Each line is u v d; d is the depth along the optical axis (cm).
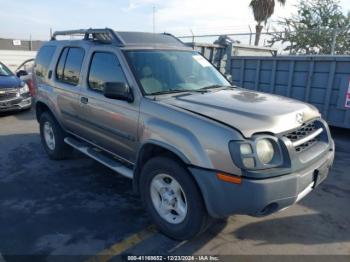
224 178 281
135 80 372
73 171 534
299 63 793
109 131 415
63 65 521
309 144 338
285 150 290
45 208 409
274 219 385
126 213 397
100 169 542
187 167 305
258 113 309
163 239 344
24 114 1016
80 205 417
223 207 288
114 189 466
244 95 387
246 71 916
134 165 381
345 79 721
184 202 324
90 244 335
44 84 568
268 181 274
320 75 765
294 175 289
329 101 759
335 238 349
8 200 430
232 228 365
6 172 529
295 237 349
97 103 426
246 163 275
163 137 326
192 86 411
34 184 482
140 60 399
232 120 296
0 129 823
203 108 327
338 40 1612
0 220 379
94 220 381
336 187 478
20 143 696
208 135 291
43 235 350
